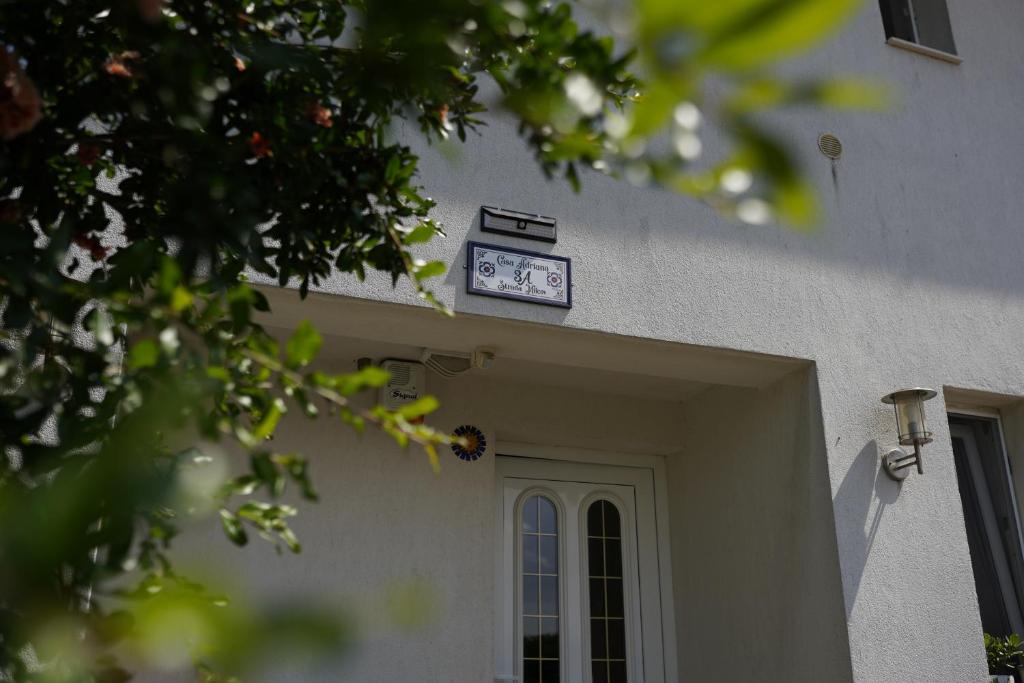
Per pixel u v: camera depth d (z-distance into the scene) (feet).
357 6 6.15
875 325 16.78
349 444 16.62
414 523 16.61
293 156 6.50
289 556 15.52
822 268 16.72
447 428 17.57
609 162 3.89
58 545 2.67
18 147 6.02
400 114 6.78
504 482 19.15
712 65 1.72
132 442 3.23
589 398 19.12
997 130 19.61
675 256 15.67
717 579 18.10
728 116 1.89
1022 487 17.65
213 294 5.90
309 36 7.00
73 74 6.21
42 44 6.03
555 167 4.28
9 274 4.61
